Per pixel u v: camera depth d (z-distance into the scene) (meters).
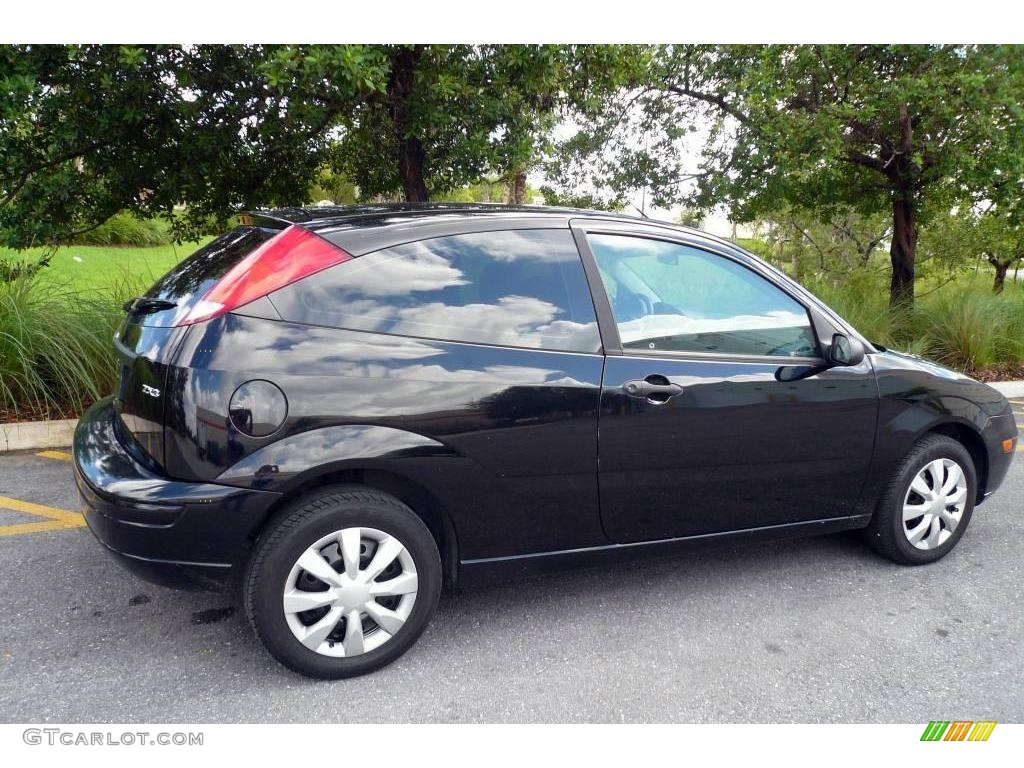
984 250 12.59
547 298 2.81
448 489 2.62
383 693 2.58
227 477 2.33
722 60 9.02
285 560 2.44
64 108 5.52
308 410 2.39
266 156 6.60
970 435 3.78
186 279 2.66
